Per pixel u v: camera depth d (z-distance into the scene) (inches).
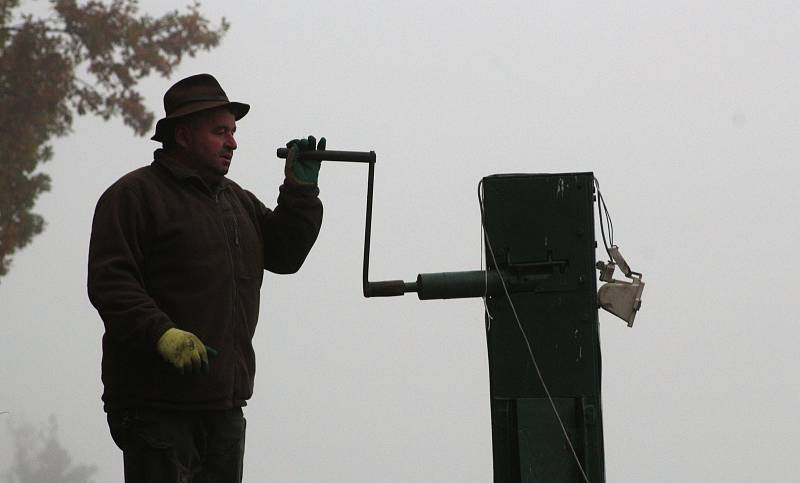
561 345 413.4
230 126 382.6
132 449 358.3
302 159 401.7
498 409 413.1
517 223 416.8
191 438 362.3
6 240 1967.3
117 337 347.9
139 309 346.0
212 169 378.6
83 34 2022.6
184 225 365.4
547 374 413.1
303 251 403.2
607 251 421.1
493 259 414.6
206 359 343.0
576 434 410.0
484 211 417.7
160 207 364.8
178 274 363.9
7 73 1994.3
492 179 418.3
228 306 369.1
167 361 343.6
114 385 358.0
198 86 380.2
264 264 406.9
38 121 1996.8
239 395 369.4
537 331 414.3
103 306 349.4
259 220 403.2
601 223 422.6
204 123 377.7
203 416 363.9
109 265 353.1
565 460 408.5
